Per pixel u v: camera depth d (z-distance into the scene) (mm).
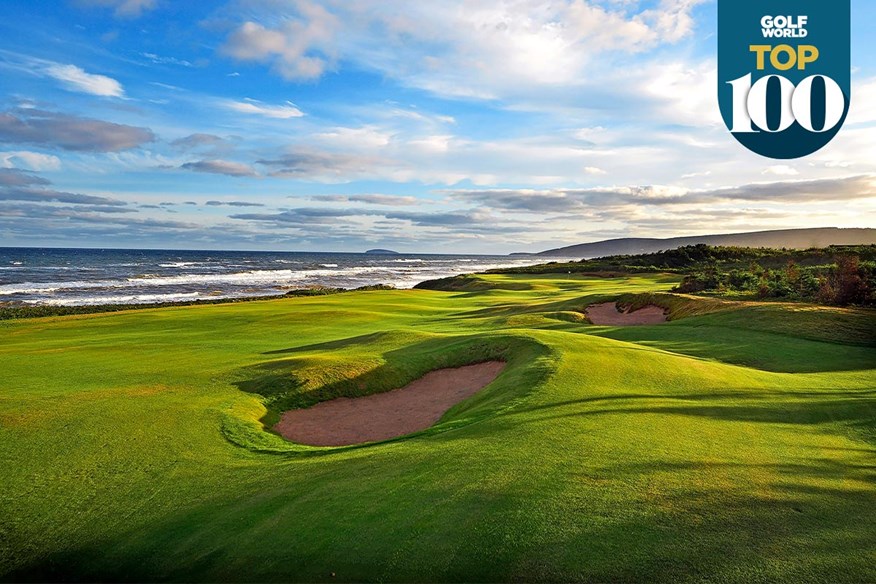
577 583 6414
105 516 10430
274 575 7570
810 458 10625
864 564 6516
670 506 8172
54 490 11641
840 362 22344
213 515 9930
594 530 7484
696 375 18109
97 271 132625
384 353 26500
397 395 21844
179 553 8719
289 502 9867
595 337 25125
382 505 8953
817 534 7297
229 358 28016
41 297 79375
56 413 16891
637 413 13562
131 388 20594
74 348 31578
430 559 7266
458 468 10117
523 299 65188
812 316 30141
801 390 16625
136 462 13156
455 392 21172
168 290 94875
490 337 25656
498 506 8367
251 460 13453
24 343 34844
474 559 7125
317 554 7840
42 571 8820
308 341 35531
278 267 178875
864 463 10430
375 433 17969
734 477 9375
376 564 7363
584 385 16484
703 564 6590
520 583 6555
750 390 16391
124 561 8773
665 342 27391
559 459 10211
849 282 36562
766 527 7504
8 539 9773
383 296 71375
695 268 107000
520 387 16891
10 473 12492
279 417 19156
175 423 16172
